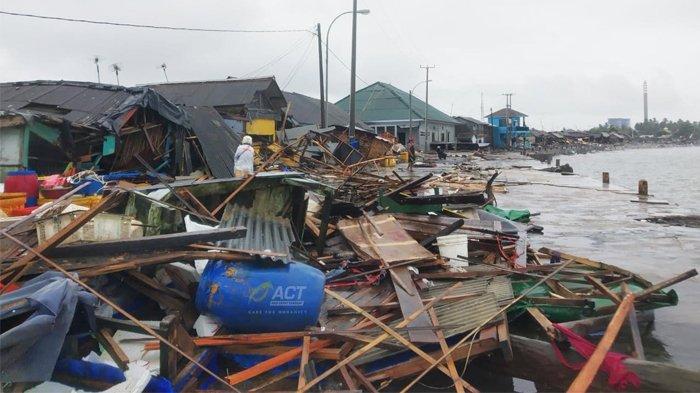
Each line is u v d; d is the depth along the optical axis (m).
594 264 8.24
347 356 5.21
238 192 8.66
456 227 8.79
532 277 7.54
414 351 5.23
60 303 3.84
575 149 111.50
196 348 4.88
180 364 4.64
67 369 4.03
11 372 3.66
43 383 3.93
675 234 14.18
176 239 5.07
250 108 32.97
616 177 41.97
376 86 72.38
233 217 7.94
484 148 78.00
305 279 5.21
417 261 7.39
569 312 6.52
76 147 15.26
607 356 4.95
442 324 5.79
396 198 11.56
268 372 5.01
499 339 5.45
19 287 4.63
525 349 5.49
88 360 4.32
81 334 4.42
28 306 3.71
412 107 67.88
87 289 4.39
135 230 6.05
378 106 69.69
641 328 7.04
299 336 5.17
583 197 23.05
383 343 5.23
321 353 5.16
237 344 5.05
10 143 13.80
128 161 17.02
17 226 5.69
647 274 9.84
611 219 16.81
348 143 30.28
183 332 4.65
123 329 4.67
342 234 8.98
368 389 4.98
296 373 5.00
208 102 32.34
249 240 6.79
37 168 14.55
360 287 6.88
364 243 8.34
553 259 8.83
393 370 5.18
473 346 5.42
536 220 16.59
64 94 18.12
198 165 19.81
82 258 4.97
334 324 5.80
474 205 12.12
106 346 4.52
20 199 8.71
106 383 4.00
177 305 5.48
